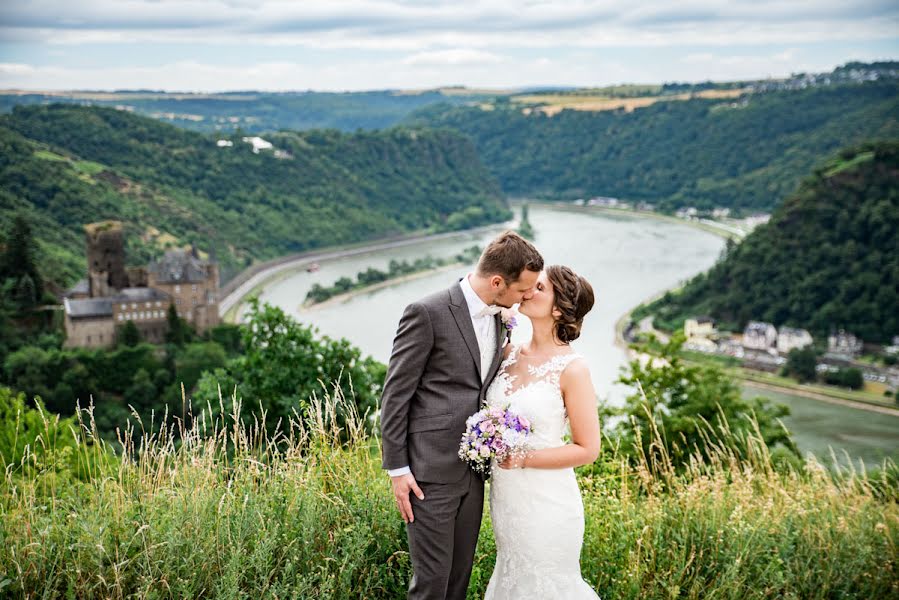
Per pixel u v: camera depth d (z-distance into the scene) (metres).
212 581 4.07
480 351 4.18
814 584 5.35
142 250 139.12
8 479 4.88
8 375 62.16
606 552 5.15
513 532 4.49
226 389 9.98
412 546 4.19
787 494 6.28
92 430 5.09
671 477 6.13
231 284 135.88
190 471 4.61
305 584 4.07
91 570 4.02
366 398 9.69
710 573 5.22
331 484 4.96
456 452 4.10
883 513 6.29
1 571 3.97
